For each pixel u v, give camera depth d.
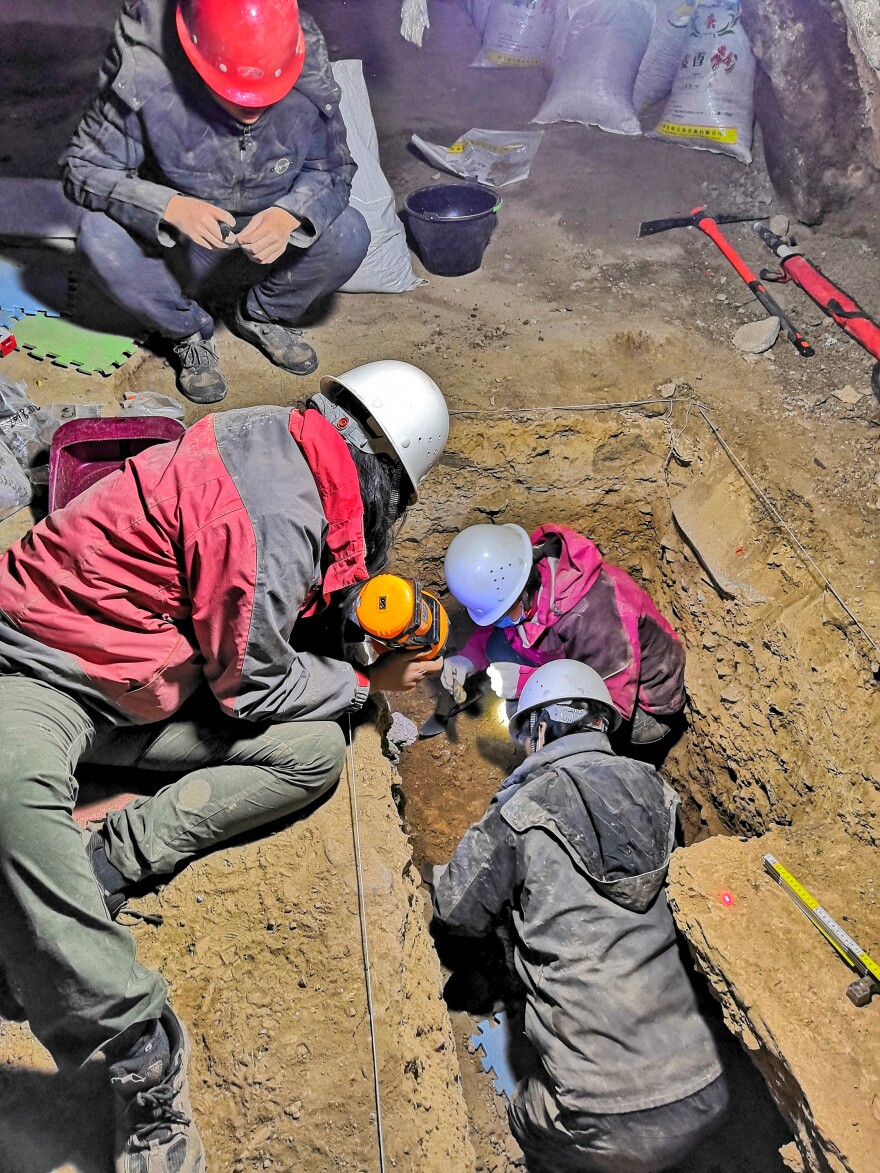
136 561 1.90
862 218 4.39
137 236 3.29
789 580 3.24
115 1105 1.94
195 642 2.04
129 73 2.99
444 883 2.70
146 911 2.24
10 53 5.43
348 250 3.58
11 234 3.99
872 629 2.95
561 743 2.79
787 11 4.15
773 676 3.19
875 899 2.40
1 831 1.73
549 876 2.52
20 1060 2.01
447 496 3.81
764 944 2.30
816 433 3.56
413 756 3.92
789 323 3.97
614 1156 2.50
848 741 2.83
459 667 3.84
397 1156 1.99
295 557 1.86
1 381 3.12
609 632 3.29
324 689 2.18
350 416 2.03
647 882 2.47
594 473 3.80
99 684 1.96
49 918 1.74
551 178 4.85
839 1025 2.15
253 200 3.37
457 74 5.70
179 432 2.87
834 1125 1.99
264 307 3.66
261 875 2.30
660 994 2.46
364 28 6.07
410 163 4.96
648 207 4.66
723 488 3.56
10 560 2.03
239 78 2.94
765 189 4.70
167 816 2.16
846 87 4.11
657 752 3.88
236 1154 1.99
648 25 5.04
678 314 4.04
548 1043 2.55
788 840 2.58
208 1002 2.14
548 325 3.96
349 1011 2.14
